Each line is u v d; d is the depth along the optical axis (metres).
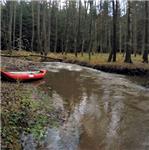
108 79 19.52
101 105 12.30
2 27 45.38
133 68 21.39
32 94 12.69
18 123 8.56
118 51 54.00
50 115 10.06
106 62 26.61
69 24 52.25
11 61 24.30
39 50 43.06
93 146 7.95
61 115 10.37
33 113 9.66
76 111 11.18
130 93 15.00
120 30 48.09
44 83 16.89
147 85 17.12
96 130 9.16
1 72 15.86
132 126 9.64
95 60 29.88
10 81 15.74
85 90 15.49
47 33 51.44
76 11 52.69
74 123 9.68
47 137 8.29
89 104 12.38
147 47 26.41
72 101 12.79
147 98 13.88
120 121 10.13
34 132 8.40
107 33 55.22
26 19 52.50
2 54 30.14
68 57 35.22
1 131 7.54
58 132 8.73
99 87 16.53
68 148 7.73
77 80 18.72
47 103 11.65
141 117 10.68
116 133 8.97
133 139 8.52
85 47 53.78
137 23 43.78
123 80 19.17
